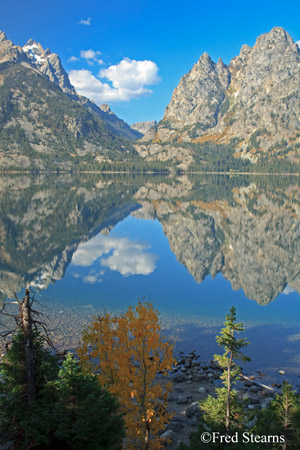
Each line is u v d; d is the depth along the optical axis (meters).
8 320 33.94
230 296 44.53
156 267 58.16
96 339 15.55
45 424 11.40
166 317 36.56
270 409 14.18
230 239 83.00
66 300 40.97
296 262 63.72
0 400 12.21
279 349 29.45
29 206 123.06
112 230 91.19
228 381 15.55
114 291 45.03
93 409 11.63
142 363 14.54
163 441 17.80
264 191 192.88
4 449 11.52
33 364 11.97
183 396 22.55
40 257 61.59
